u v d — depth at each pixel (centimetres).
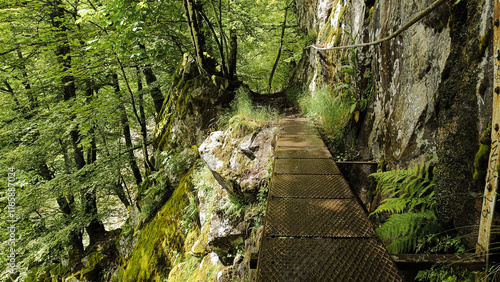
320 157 306
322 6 809
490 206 138
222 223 454
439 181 198
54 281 958
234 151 479
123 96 862
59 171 1018
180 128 741
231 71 777
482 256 141
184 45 866
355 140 398
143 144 813
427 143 227
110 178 912
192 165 713
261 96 917
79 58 845
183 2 659
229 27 816
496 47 136
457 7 187
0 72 958
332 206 185
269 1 997
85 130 805
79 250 1026
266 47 1161
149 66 886
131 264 718
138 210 843
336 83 544
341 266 126
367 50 381
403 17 275
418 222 191
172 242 636
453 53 192
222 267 449
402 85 274
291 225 163
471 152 168
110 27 778
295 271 124
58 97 1010
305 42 969
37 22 913
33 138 911
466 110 174
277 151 337
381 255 132
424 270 153
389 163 289
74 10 902
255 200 433
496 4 135
